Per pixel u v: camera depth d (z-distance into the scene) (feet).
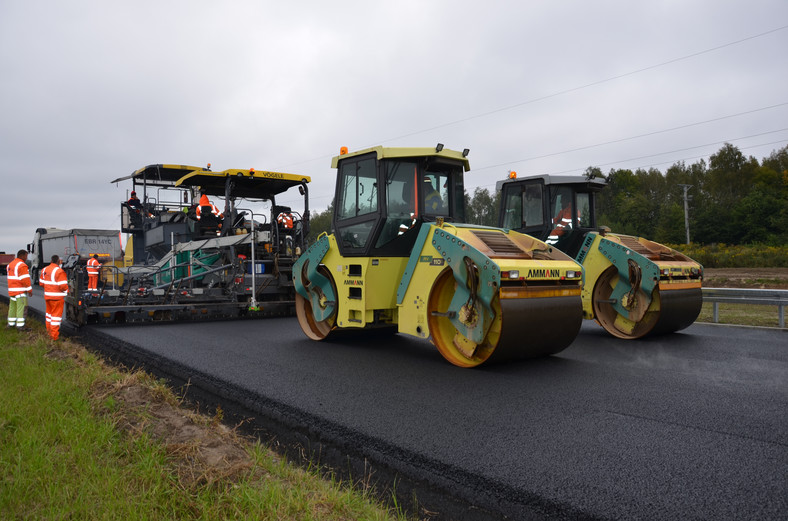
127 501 8.52
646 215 199.52
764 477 9.38
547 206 30.32
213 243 37.47
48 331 28.19
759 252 100.12
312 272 25.12
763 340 24.76
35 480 9.39
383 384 16.25
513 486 9.20
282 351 22.22
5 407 13.25
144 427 12.45
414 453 10.75
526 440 11.31
